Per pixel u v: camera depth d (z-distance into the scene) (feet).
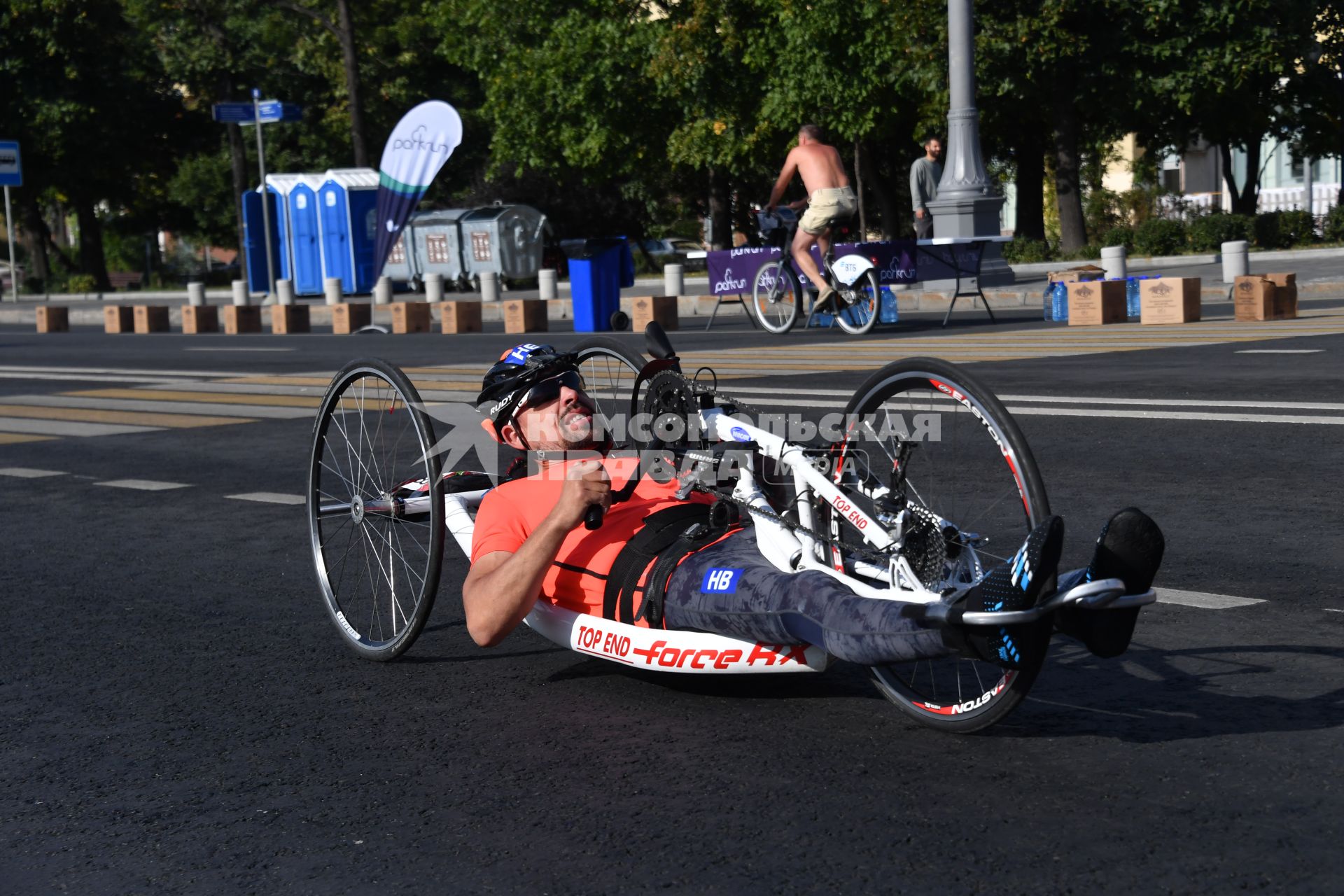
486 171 147.43
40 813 11.66
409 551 20.33
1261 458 25.02
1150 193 140.46
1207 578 17.54
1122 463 25.26
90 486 28.99
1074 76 99.40
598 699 13.94
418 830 10.91
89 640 17.22
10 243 148.15
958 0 73.31
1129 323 54.08
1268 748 11.68
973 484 14.71
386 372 15.70
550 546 12.86
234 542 22.81
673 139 112.27
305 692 14.78
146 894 10.05
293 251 125.29
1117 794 10.82
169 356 63.62
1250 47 93.86
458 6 128.77
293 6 125.49
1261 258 88.33
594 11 117.60
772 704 13.43
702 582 12.51
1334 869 9.42
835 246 56.90
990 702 11.91
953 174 74.59
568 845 10.46
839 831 10.41
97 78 166.20
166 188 202.90
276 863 10.45
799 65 102.12
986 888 9.37
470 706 14.01
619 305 71.51
